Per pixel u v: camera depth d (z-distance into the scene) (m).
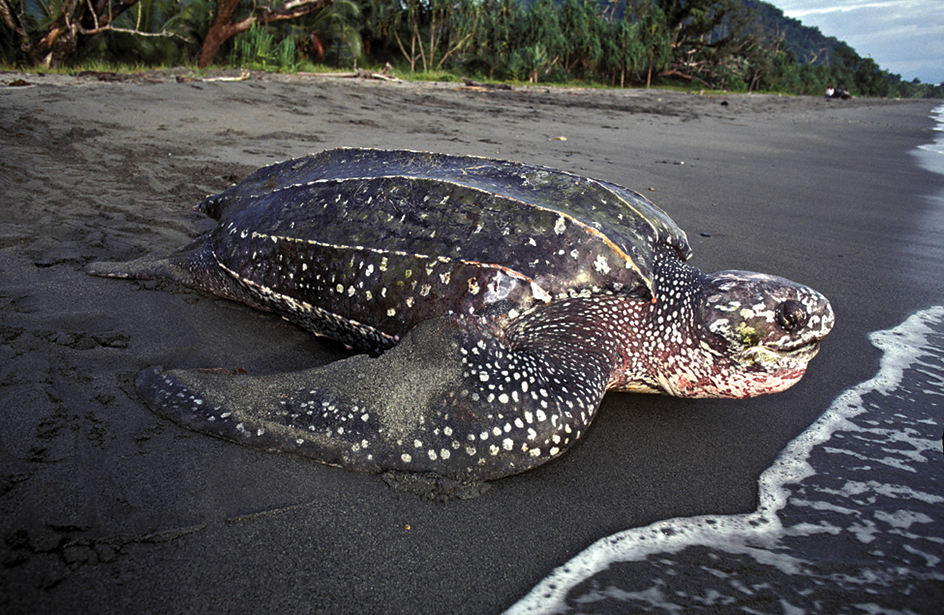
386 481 1.40
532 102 8.55
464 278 1.59
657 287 1.70
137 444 1.41
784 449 1.58
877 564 1.31
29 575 1.17
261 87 5.89
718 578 1.28
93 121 3.87
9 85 5.06
